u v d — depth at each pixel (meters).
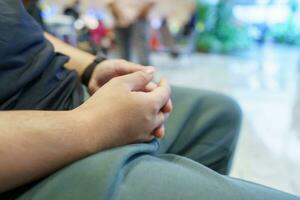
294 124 1.67
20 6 0.46
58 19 2.50
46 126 0.33
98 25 3.12
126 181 0.31
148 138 0.40
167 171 0.33
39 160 0.31
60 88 0.49
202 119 0.61
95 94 0.39
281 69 3.41
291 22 5.68
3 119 0.33
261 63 3.79
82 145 0.33
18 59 0.43
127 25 2.70
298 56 4.41
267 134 1.52
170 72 3.17
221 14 4.88
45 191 0.31
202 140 0.61
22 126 0.32
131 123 0.36
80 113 0.35
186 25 3.92
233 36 4.80
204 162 0.61
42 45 0.50
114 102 0.37
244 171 1.16
